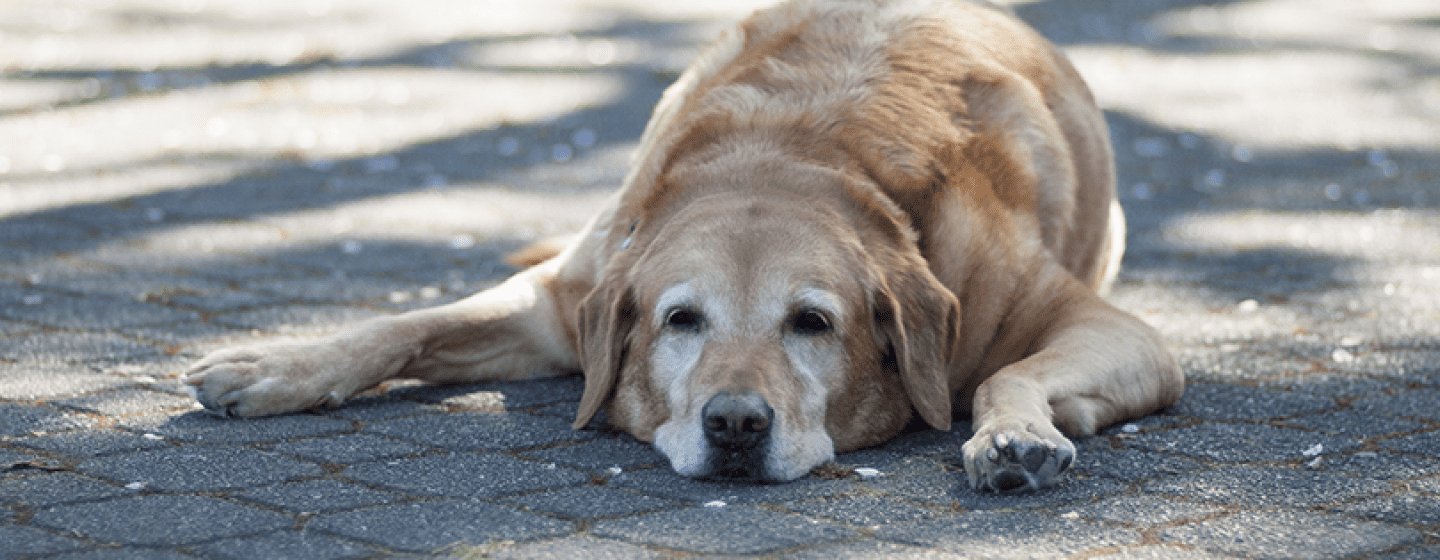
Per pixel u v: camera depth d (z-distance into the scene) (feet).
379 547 7.41
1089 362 10.08
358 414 10.42
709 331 9.37
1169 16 43.09
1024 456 8.52
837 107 10.83
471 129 25.32
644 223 10.38
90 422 9.86
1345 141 25.38
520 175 21.72
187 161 22.02
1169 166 23.27
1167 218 19.48
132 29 36.29
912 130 10.75
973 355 10.61
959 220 10.49
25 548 7.28
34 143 22.97
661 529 7.81
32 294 14.06
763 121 10.84
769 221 9.63
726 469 8.87
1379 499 8.45
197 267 15.62
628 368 10.00
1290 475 8.98
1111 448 9.71
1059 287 11.05
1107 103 29.09
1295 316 14.10
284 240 17.24
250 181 20.77
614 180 21.47
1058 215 11.58
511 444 9.72
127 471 8.73
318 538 7.54
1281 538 7.70
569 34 37.68
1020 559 7.32
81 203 18.92
